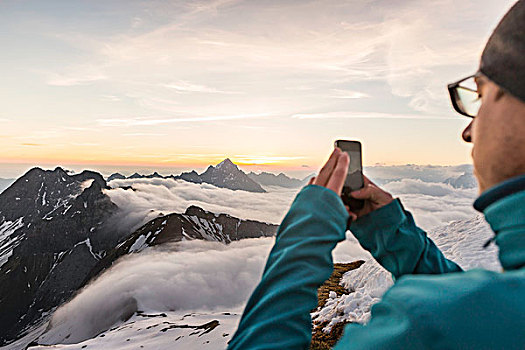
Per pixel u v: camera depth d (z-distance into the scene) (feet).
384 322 2.27
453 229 59.57
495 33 2.57
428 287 2.23
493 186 2.46
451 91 3.02
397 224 4.38
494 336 1.83
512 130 2.38
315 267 3.03
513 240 2.23
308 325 2.94
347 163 3.62
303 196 3.45
